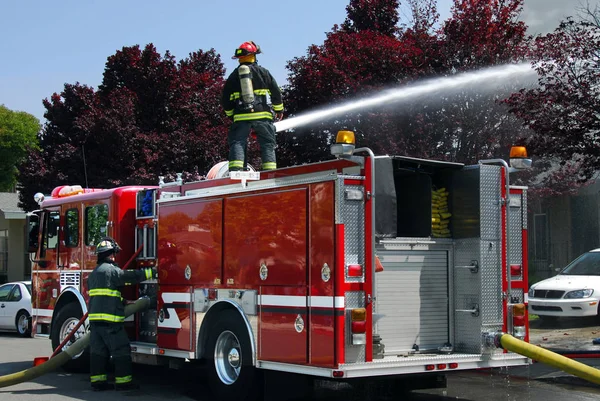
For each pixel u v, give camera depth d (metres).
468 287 7.66
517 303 7.77
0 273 30.59
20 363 11.88
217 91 21.50
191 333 8.45
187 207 8.70
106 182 20.02
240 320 7.77
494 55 15.34
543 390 8.78
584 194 19.92
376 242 7.21
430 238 7.67
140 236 9.72
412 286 7.54
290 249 7.20
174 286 8.80
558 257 20.62
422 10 16.92
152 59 21.00
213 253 8.21
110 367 11.00
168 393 8.84
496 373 9.99
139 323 9.59
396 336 7.40
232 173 8.14
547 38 11.74
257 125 9.23
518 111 11.41
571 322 14.70
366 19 19.78
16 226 29.80
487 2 15.36
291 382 7.61
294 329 7.08
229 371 8.09
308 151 17.03
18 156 48.00
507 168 7.74
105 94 21.67
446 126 15.18
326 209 6.84
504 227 7.71
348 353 6.65
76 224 10.61
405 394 8.43
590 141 10.88
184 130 20.62
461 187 7.81
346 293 6.70
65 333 10.62
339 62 16.38
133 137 20.06
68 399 8.45
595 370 6.88
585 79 10.89
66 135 21.55
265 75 9.39
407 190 7.96
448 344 7.71
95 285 8.88
